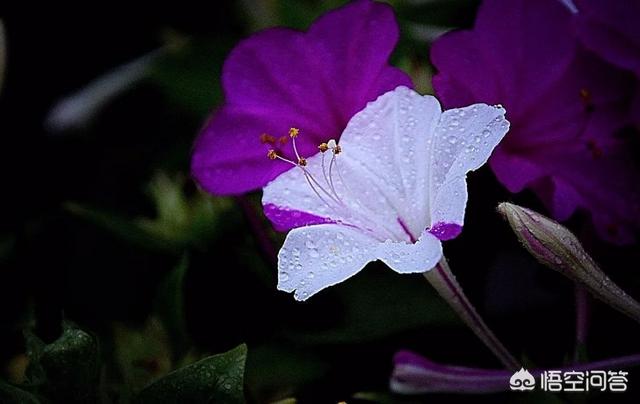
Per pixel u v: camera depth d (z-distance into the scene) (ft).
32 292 0.90
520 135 0.77
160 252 0.87
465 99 0.75
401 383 0.73
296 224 0.73
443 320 0.79
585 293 0.75
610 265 0.79
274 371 0.80
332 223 0.73
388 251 0.69
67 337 0.70
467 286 0.81
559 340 0.79
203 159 0.76
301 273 0.70
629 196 0.77
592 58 0.77
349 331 0.79
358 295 0.79
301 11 0.90
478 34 0.76
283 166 0.76
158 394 0.71
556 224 0.70
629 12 0.76
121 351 0.81
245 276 0.82
